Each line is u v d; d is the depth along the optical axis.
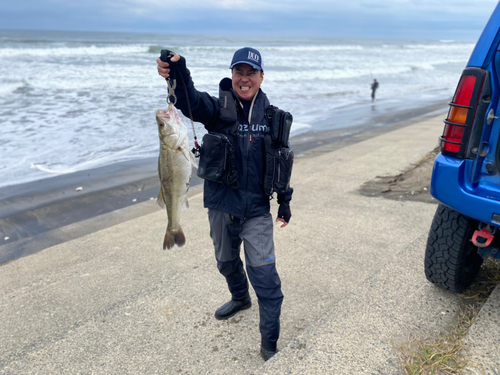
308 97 17.84
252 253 2.31
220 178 2.14
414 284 2.83
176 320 2.84
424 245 3.41
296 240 3.97
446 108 15.05
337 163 6.95
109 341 2.65
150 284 3.35
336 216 4.54
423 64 40.44
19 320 2.96
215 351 2.53
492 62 2.12
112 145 8.99
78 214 5.49
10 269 3.84
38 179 6.93
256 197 2.26
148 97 14.94
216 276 3.40
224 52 37.12
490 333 2.18
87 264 3.79
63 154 8.32
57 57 27.77
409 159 6.82
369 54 50.59
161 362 2.45
